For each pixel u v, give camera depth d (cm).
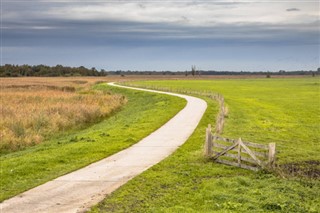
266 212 1352
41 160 2098
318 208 1413
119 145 2516
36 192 1595
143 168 1970
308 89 10500
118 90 9900
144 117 4166
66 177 1814
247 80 19038
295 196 1529
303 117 4481
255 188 1625
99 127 3850
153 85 11844
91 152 2320
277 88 11000
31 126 3591
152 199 1505
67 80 16162
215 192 1541
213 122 3741
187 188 1641
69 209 1398
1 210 1395
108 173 1880
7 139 2944
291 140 2959
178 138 2820
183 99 6438
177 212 1336
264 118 4300
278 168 1883
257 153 1942
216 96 6569
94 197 1528
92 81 15862
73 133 3656
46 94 7069
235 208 1370
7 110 4225
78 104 5153
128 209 1392
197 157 2178
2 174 1853
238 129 3397
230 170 1948
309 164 2159
